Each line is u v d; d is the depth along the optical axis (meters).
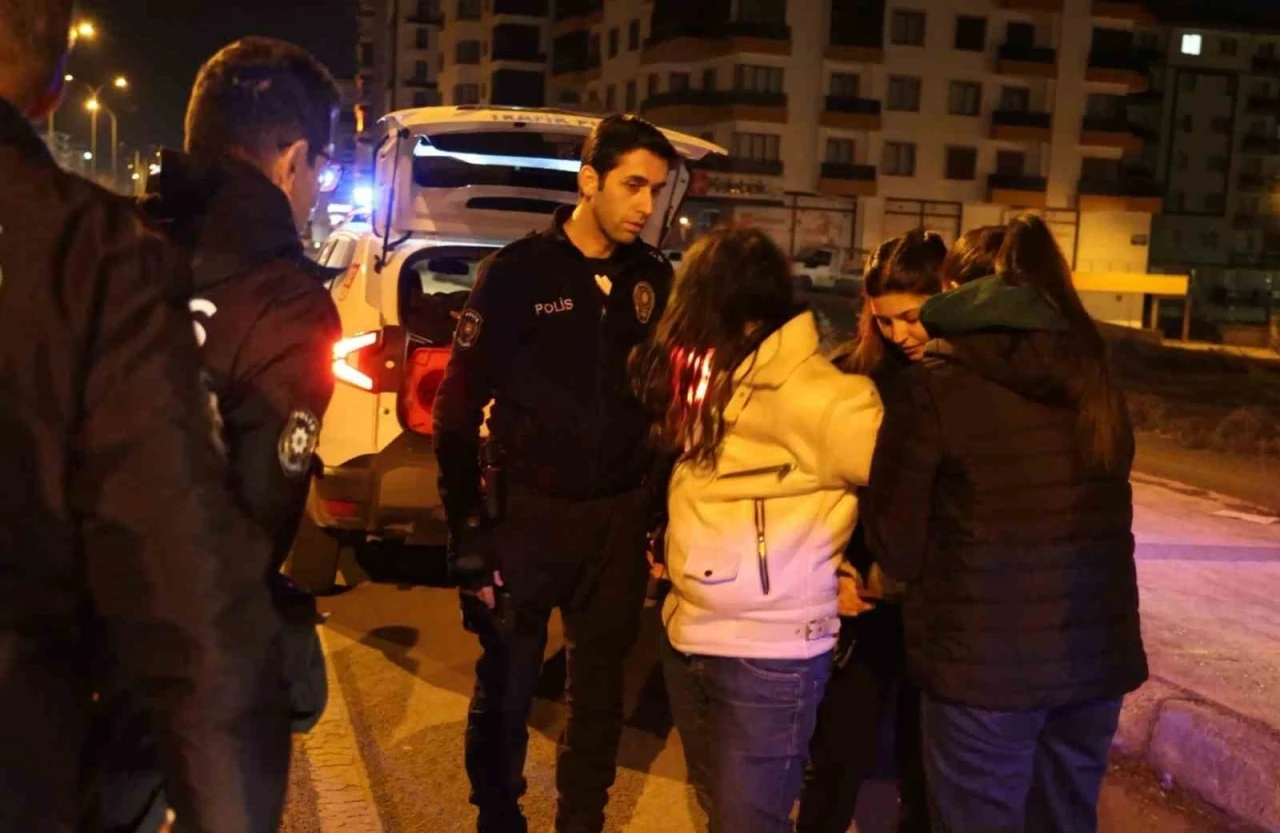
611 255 3.06
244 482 1.62
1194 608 5.00
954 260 2.72
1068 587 2.36
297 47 1.96
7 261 1.23
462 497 2.98
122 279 1.29
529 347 2.98
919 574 2.44
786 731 2.47
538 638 3.13
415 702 4.45
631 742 4.21
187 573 1.28
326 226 8.76
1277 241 67.75
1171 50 65.56
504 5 70.94
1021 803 2.47
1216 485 7.75
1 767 1.25
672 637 2.54
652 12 56.56
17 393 1.24
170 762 1.30
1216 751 3.67
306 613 1.86
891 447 2.35
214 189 1.72
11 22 1.33
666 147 2.95
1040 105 55.94
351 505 5.09
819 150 53.53
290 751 1.42
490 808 3.16
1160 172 66.12
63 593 1.31
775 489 2.38
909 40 54.03
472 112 5.73
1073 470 2.36
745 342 2.36
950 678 2.38
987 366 2.34
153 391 1.28
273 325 1.65
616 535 3.11
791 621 2.43
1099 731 2.53
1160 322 55.59
